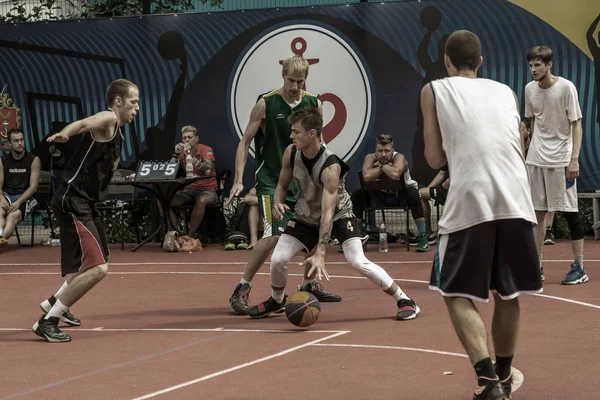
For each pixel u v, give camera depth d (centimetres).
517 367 707
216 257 1688
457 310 574
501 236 577
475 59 617
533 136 1227
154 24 1969
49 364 766
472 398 615
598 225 1773
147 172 1816
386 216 1920
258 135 1052
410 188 1673
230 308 1047
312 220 961
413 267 1447
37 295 1246
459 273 575
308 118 907
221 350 809
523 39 1828
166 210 1833
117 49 1991
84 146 896
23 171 1909
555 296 1086
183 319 1008
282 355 777
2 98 2044
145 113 1977
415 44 1859
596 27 1800
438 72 1855
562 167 1196
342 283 1284
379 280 947
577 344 791
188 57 1956
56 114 2028
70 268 882
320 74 1898
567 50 1812
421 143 1861
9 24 2041
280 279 979
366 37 1877
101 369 739
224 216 1956
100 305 1132
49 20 2025
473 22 1842
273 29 1917
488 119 587
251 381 679
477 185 574
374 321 947
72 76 2017
